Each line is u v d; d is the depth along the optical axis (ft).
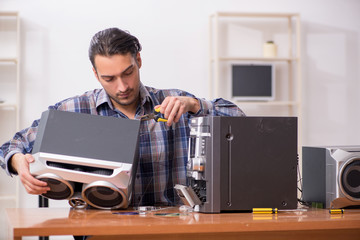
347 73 17.20
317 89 17.02
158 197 7.41
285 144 6.07
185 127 7.56
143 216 5.55
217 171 5.83
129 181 5.82
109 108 7.38
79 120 5.90
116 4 15.58
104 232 4.77
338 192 6.42
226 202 5.87
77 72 15.37
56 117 5.88
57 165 5.76
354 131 17.22
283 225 5.11
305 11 16.92
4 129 15.21
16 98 15.14
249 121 5.95
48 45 15.26
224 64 16.40
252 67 15.92
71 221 5.08
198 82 16.11
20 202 15.03
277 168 6.04
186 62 16.02
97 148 5.76
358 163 6.52
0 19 15.06
